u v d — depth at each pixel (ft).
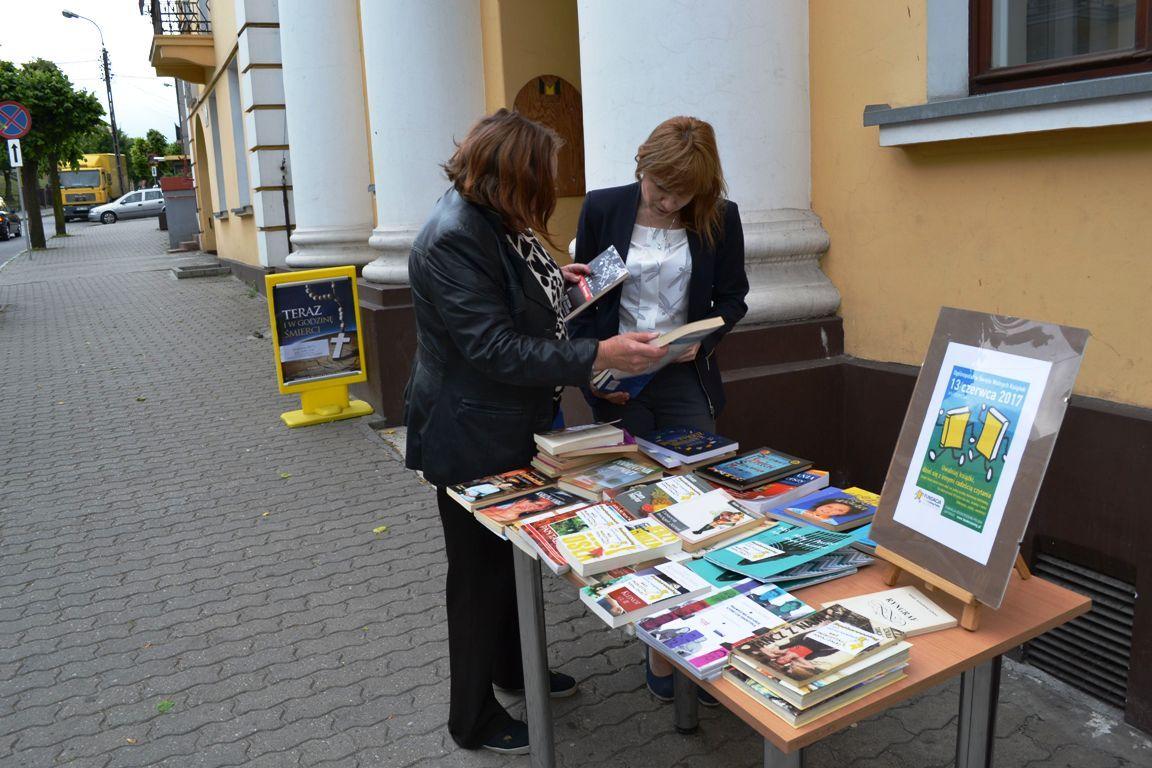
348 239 27.71
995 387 5.71
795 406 12.05
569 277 8.70
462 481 8.01
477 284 7.25
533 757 8.20
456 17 20.47
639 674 10.26
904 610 5.83
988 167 9.96
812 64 12.28
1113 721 8.89
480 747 8.91
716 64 11.75
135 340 33.96
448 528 8.25
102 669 10.77
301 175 27.81
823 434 12.32
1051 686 9.51
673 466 8.20
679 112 11.82
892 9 10.94
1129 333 8.75
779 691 4.93
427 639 11.14
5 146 85.20
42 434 21.31
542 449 8.13
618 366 7.32
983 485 5.64
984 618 5.82
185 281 52.85
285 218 38.22
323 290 20.54
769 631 5.45
